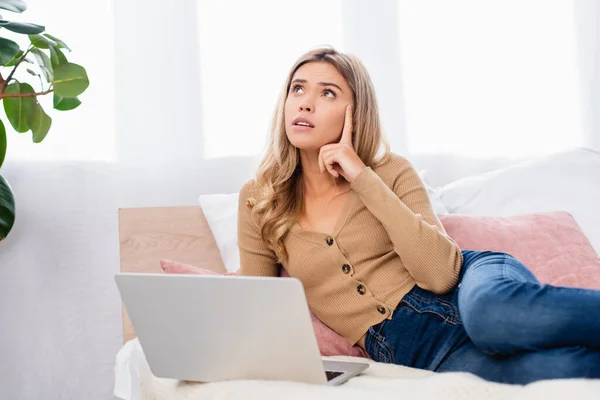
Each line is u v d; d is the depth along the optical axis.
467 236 1.93
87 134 2.47
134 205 2.50
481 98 2.70
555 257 1.91
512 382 1.16
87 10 2.47
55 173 2.45
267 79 2.58
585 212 2.21
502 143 2.70
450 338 1.42
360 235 1.61
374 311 1.56
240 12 2.57
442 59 2.69
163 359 1.31
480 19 2.70
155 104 2.51
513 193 2.26
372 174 1.60
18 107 2.29
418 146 2.69
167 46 2.52
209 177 2.54
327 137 1.67
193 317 1.23
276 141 1.74
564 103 2.73
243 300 1.17
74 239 2.46
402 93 2.68
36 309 2.44
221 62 2.55
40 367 2.43
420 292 1.55
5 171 2.42
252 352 1.21
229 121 2.56
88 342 2.46
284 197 1.71
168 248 2.25
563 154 2.36
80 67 2.26
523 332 1.16
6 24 2.09
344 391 1.06
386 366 1.39
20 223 2.43
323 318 1.65
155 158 2.51
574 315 1.11
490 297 1.21
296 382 1.16
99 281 2.48
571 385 0.94
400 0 2.67
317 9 2.62
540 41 2.72
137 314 1.29
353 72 1.72
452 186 2.32
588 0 2.73
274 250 1.72
